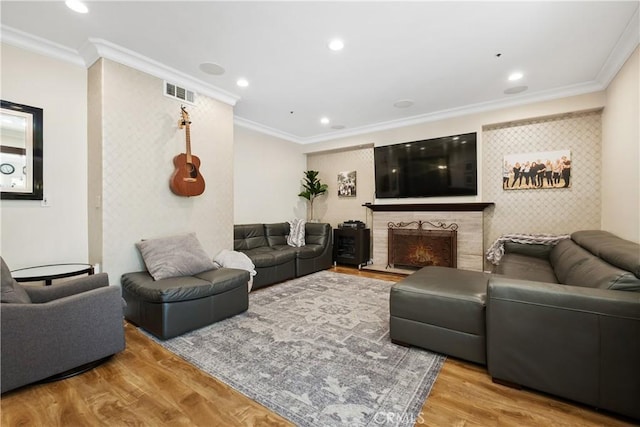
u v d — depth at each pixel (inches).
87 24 87.6
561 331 57.6
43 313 63.6
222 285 100.8
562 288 58.9
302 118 183.5
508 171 157.2
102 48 98.2
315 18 85.0
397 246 188.4
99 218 101.1
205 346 83.4
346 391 62.4
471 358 72.6
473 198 163.3
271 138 213.2
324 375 68.4
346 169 224.7
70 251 104.4
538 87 134.6
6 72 91.5
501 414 55.3
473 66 114.7
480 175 161.5
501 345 63.6
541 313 59.4
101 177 99.9
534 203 150.8
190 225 127.3
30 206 96.3
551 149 146.1
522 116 147.5
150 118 113.0
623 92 104.3
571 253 97.7
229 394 61.6
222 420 54.0
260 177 204.8
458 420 53.7
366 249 203.0
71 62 104.4
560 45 99.1
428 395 61.2
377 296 131.6
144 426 52.4
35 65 96.9
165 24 87.7
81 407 57.4
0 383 58.1
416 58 108.5
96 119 102.3
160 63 111.7
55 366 64.8
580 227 139.4
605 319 53.9
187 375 68.7
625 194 102.6
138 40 96.4
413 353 79.2
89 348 70.2
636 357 51.6
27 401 58.9
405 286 83.7
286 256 160.4
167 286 89.6
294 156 234.1
